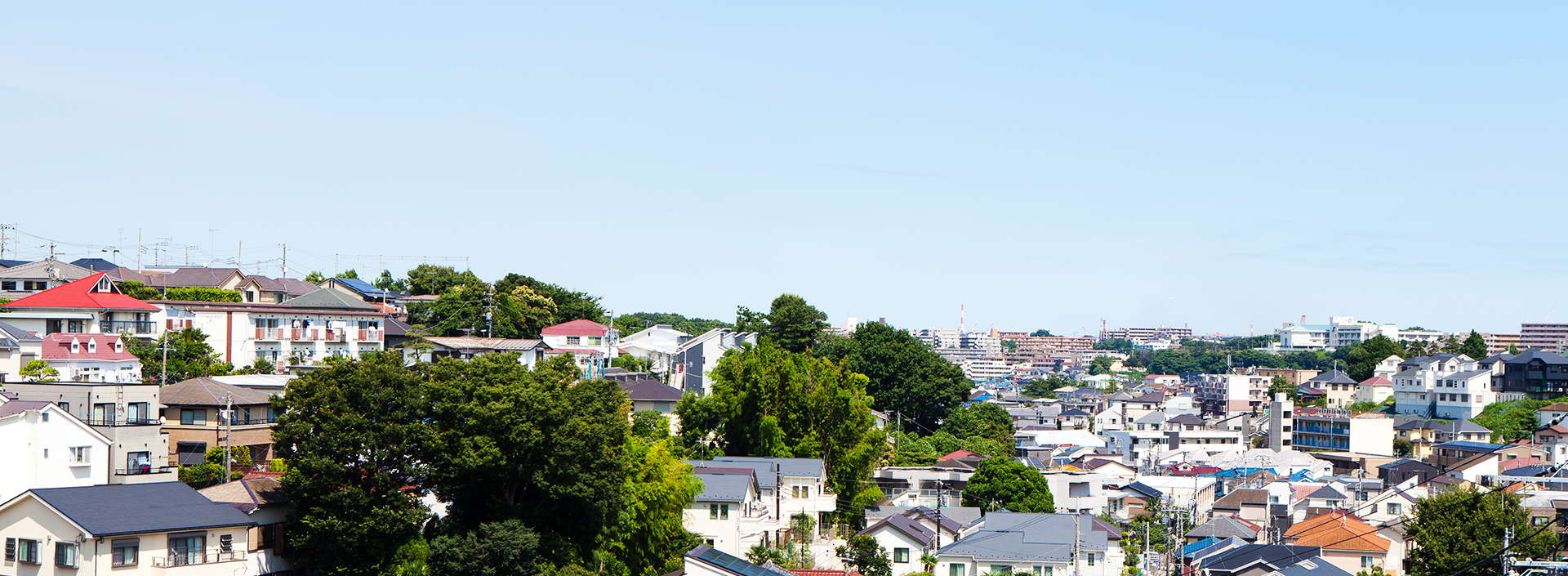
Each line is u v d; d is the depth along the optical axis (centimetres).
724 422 7356
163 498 4194
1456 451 11275
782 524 6575
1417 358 15388
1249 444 14975
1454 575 5372
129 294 8500
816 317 11750
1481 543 5406
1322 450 13462
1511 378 13975
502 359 4772
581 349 9406
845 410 7256
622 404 5344
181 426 5225
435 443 4400
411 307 10250
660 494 5172
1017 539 6366
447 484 4453
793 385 7238
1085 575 6309
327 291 9050
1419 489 9544
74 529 3866
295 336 7881
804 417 7238
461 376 4672
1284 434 14012
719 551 5316
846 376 7569
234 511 4209
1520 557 5319
